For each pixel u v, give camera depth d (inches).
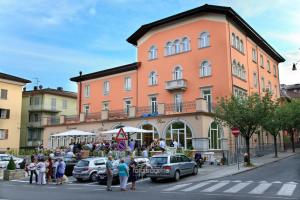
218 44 1486.2
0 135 1993.1
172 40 1643.7
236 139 1301.7
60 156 1115.3
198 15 1568.7
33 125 2311.8
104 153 1133.1
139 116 1460.4
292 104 1892.2
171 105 1424.7
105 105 1894.7
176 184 771.4
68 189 729.6
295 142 2456.9
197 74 1529.3
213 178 840.9
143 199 533.3
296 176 818.2
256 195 562.6
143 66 1737.2
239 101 1117.7
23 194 625.3
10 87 2074.3
